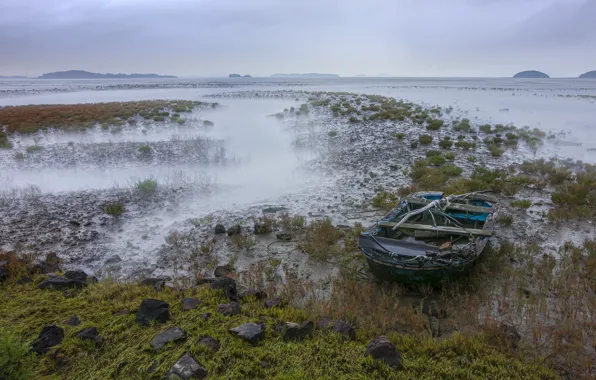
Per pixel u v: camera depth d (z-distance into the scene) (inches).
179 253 366.6
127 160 695.1
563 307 262.4
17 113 1171.9
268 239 393.4
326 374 194.1
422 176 570.6
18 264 317.1
